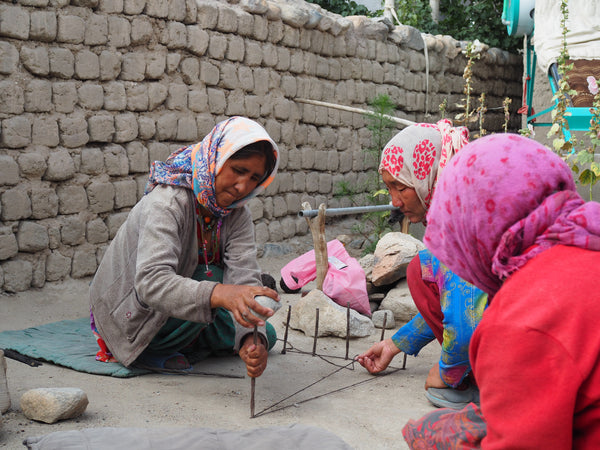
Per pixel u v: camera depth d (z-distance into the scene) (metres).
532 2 8.06
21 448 2.51
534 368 1.29
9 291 5.09
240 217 3.47
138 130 6.16
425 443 1.81
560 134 5.32
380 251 5.06
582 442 1.32
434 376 3.07
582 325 1.27
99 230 5.79
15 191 5.12
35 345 3.85
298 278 5.34
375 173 8.84
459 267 1.53
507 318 1.33
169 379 3.43
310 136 8.35
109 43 5.81
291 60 7.93
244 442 2.51
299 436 2.58
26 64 5.17
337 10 11.77
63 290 5.41
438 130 3.19
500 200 1.41
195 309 2.89
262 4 7.31
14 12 5.04
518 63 12.95
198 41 6.64
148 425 2.78
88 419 2.83
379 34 9.32
